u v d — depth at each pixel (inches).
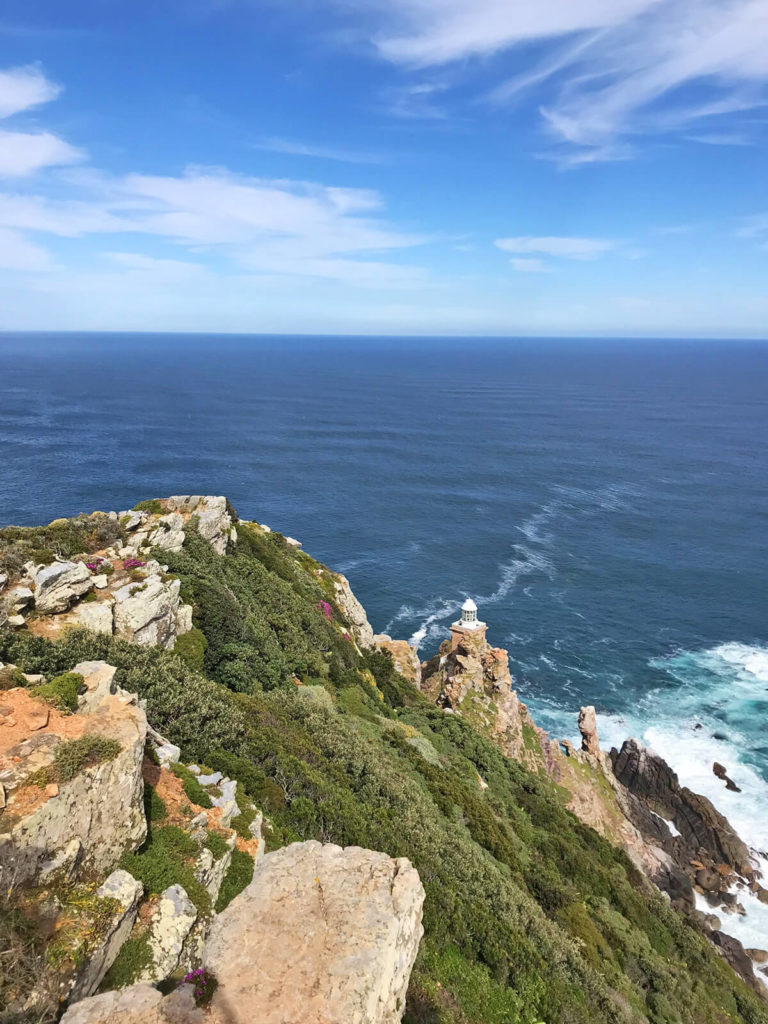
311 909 460.1
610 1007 893.2
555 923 1060.5
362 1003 393.4
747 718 2704.2
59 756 550.6
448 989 729.0
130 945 516.4
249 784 813.9
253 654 1309.1
